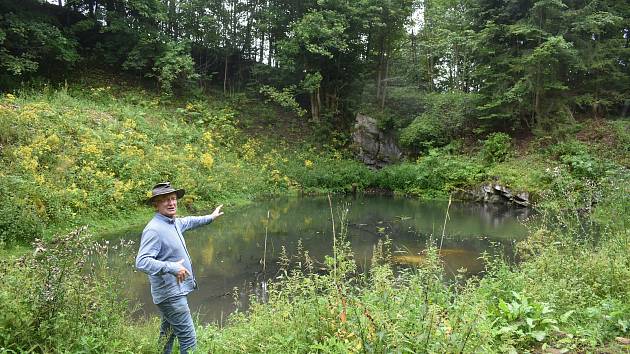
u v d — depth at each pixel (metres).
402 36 25.89
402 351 3.05
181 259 3.55
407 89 25.50
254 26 25.86
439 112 22.42
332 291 3.80
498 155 19.19
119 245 9.20
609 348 3.34
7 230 8.49
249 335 3.86
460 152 21.00
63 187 10.91
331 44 22.53
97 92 18.67
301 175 20.77
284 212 14.87
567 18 18.78
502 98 19.59
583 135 18.09
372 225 12.80
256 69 25.34
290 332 3.68
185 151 16.64
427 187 19.92
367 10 23.44
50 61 19.47
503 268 5.41
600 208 7.12
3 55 17.22
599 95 19.64
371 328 3.09
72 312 3.54
